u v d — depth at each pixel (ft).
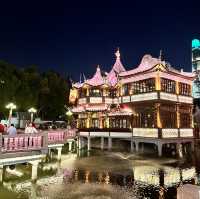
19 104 173.58
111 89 122.11
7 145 49.83
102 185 53.93
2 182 53.93
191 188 19.29
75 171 67.67
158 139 89.71
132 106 104.17
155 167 74.43
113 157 91.76
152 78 95.14
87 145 121.39
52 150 108.37
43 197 44.86
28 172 62.44
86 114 126.72
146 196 47.39
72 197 45.19
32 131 65.67
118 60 136.67
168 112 96.63
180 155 95.25
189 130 103.71
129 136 101.71
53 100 202.90
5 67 177.99
